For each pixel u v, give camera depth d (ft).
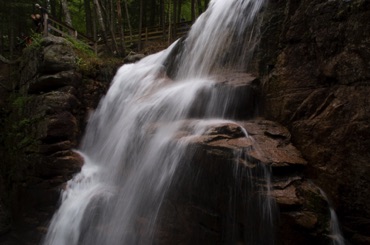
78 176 24.98
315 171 16.03
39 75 28.73
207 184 16.25
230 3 26.37
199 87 21.72
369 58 14.78
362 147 14.58
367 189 14.32
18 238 27.14
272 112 19.36
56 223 23.72
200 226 16.52
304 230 13.26
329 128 15.92
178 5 79.30
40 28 36.35
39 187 25.67
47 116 26.35
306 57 18.30
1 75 35.40
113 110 28.94
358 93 15.10
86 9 75.36
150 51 52.85
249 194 14.73
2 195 29.48
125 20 85.40
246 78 21.30
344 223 14.99
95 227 21.58
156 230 18.58
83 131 29.01
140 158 21.30
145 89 27.89
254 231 14.62
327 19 16.99
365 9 15.16
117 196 21.81
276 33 21.11
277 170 15.01
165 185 18.44
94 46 44.27
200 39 27.91
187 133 18.63
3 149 31.17
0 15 62.03
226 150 15.58
